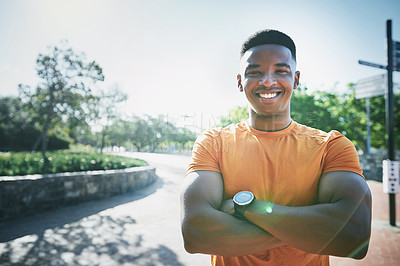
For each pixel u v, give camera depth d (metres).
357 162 0.98
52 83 10.45
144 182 9.88
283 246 1.00
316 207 0.91
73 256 3.52
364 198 0.91
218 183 1.05
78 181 6.88
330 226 0.88
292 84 1.05
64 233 4.42
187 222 0.98
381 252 3.84
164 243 4.05
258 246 0.92
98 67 10.62
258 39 1.05
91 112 11.73
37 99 10.97
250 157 1.07
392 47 5.52
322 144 1.04
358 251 0.88
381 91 6.59
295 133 1.10
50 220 5.18
